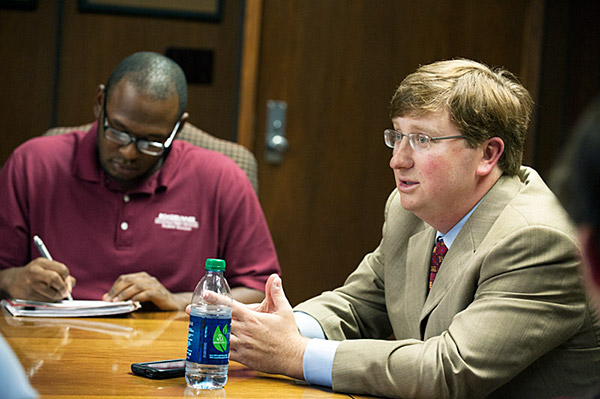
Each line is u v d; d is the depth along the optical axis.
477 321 1.37
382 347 1.37
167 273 2.39
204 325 1.29
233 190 2.52
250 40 3.99
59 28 3.88
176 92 2.26
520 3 4.21
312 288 4.10
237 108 4.00
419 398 1.33
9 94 3.86
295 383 1.39
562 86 4.23
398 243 1.79
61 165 2.39
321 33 4.09
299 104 4.09
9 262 2.32
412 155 1.52
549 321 1.38
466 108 1.49
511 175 1.59
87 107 3.92
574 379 1.45
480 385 1.33
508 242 1.42
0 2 3.84
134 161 2.25
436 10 4.15
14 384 0.62
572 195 0.58
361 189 4.12
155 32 3.96
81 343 1.57
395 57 4.13
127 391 1.21
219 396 1.23
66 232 2.35
